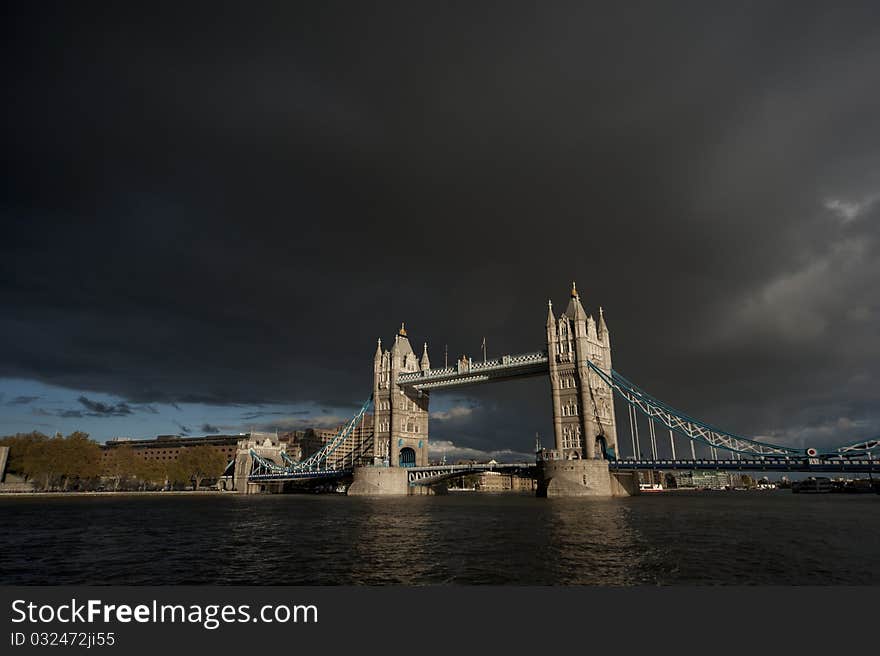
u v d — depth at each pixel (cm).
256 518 7994
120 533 6041
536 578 3325
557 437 14100
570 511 8562
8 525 6988
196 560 4169
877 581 3228
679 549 4372
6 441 16038
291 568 3778
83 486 18812
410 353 18525
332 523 7019
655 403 13562
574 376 14162
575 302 14638
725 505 10956
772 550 4319
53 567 3962
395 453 17138
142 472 19162
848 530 5716
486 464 15062
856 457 10750
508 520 7031
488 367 15825
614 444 14562
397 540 5100
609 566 3675
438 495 17900
